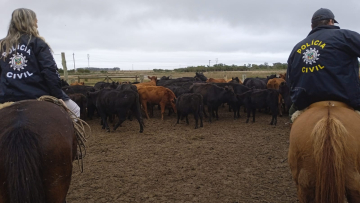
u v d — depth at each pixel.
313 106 3.00
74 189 5.08
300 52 3.04
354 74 2.88
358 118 2.51
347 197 2.31
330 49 2.85
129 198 4.71
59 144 2.31
